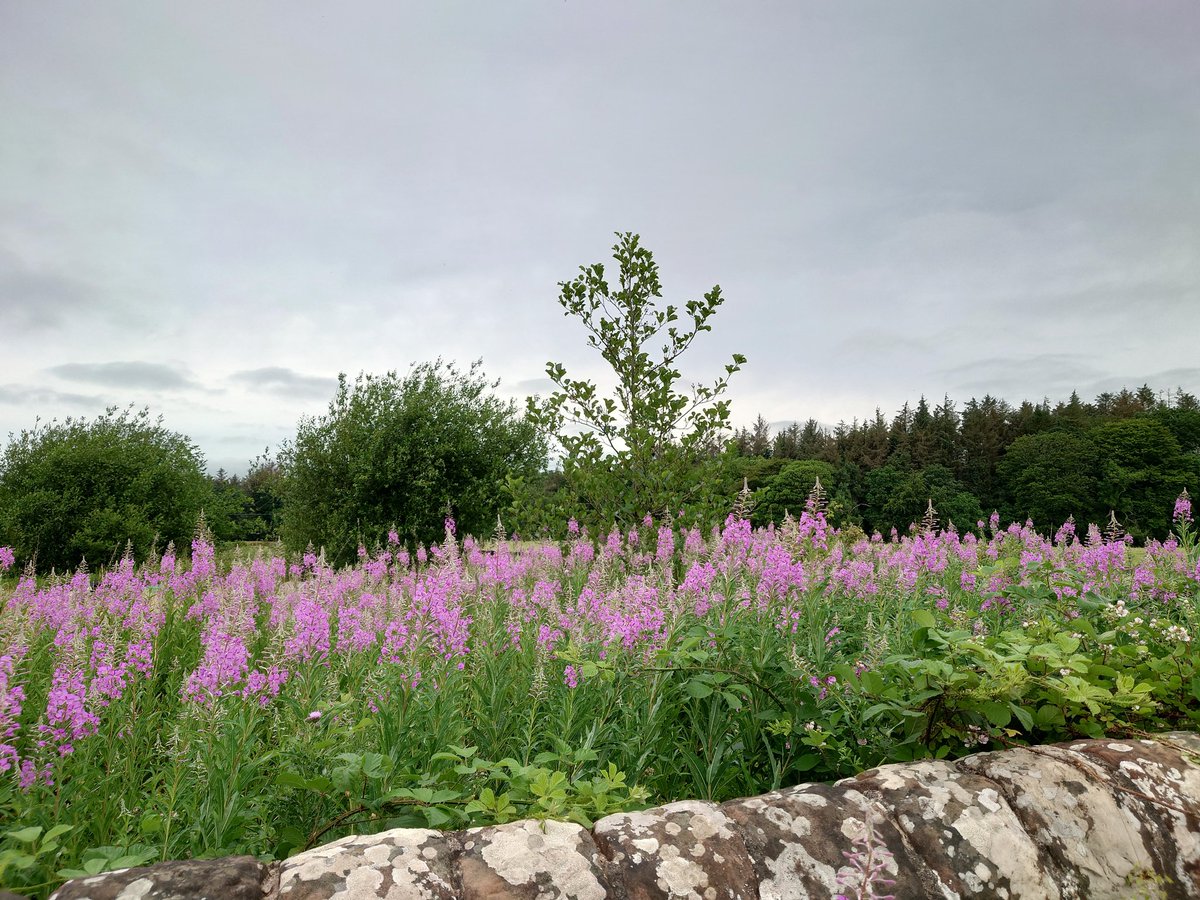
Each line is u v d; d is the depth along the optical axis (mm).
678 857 1839
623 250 9906
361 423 16734
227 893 1570
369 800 2584
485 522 16625
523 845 1812
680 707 3668
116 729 3527
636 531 8883
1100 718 2855
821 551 5938
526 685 4012
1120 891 2051
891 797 2152
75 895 1527
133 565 8516
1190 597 5566
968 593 6090
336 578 7609
